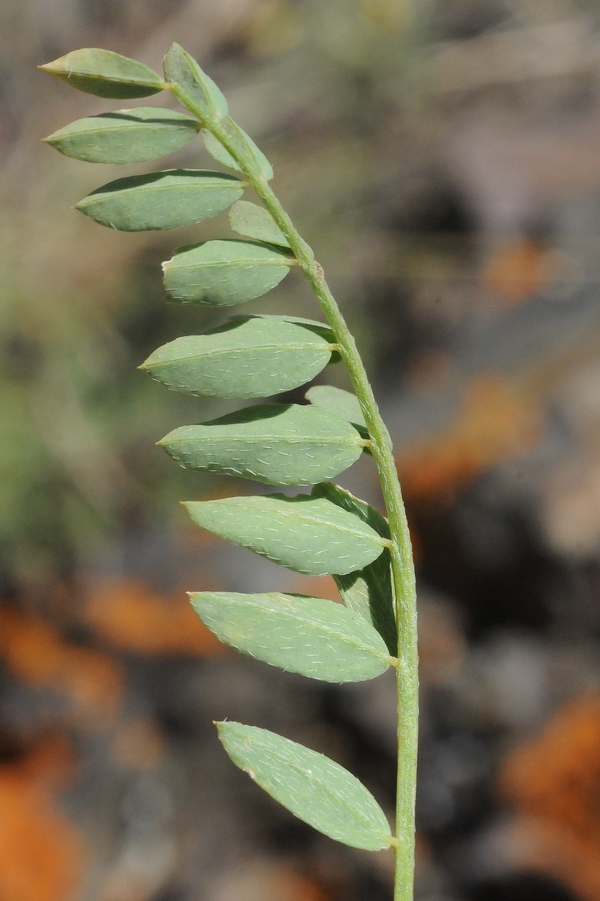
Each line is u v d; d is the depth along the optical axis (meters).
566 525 0.56
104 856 0.52
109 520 0.76
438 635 0.59
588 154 0.99
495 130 1.01
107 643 0.67
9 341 0.74
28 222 0.73
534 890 0.45
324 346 0.18
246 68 0.96
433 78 0.97
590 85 1.07
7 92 0.80
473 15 1.07
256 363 0.18
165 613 0.69
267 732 0.18
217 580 0.72
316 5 0.96
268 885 0.50
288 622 0.18
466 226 0.93
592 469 0.59
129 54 0.89
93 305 0.75
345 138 0.95
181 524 0.77
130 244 0.75
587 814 0.46
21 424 0.73
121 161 0.18
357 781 0.18
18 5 0.81
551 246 0.92
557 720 0.52
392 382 0.86
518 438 0.66
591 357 0.73
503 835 0.47
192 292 0.18
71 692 0.62
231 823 0.53
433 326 0.88
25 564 0.72
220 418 0.18
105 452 0.77
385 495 0.18
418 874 0.48
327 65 0.95
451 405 0.76
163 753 0.58
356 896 0.48
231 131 0.18
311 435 0.18
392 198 0.94
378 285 0.90
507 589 0.58
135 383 0.79
